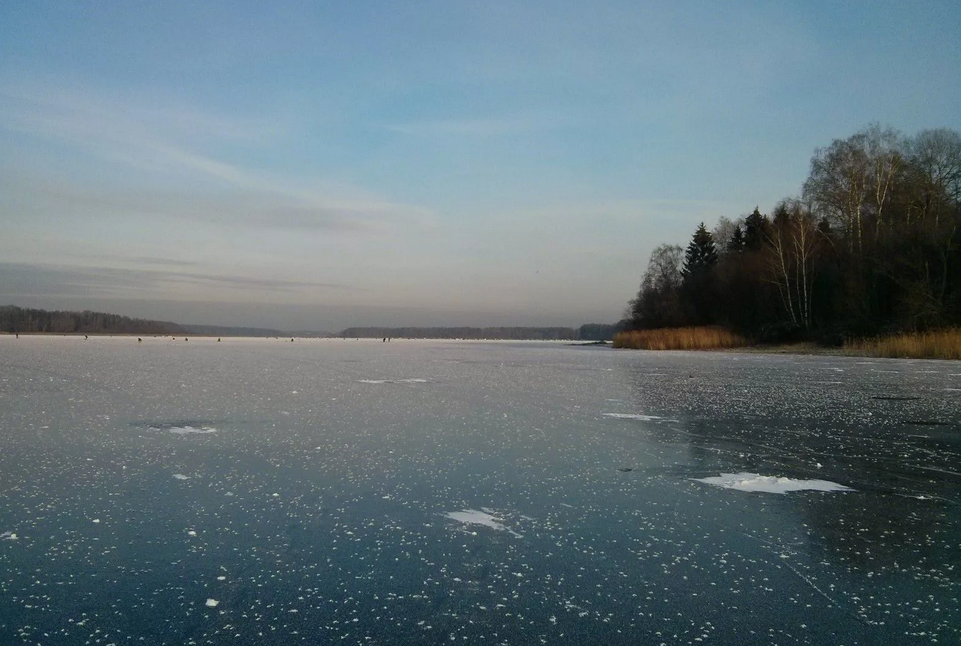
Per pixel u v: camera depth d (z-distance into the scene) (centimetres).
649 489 905
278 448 1174
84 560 638
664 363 3847
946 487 920
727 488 912
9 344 6831
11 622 511
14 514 779
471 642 482
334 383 2445
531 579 597
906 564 634
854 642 482
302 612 529
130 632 496
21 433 1312
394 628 503
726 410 1716
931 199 5306
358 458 1094
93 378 2556
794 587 580
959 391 2178
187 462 1058
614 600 553
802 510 809
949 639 486
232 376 2723
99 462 1055
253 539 698
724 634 495
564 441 1256
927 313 4516
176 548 670
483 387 2327
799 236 5747
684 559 646
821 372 3022
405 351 6194
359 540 697
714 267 7594
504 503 834
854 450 1180
